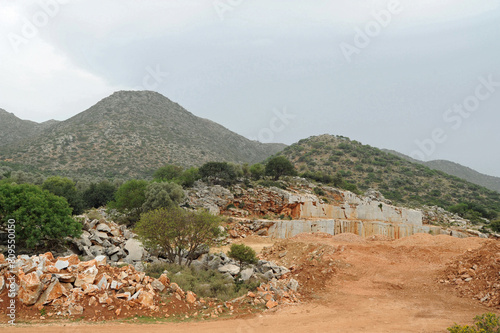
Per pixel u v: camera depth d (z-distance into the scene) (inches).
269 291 721.6
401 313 640.4
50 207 1018.7
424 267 1027.9
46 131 7135.8
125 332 471.2
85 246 1025.5
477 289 758.5
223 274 875.4
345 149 6584.6
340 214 3120.1
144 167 5629.9
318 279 901.8
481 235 2896.2
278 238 2204.7
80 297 535.8
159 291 624.1
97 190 2620.6
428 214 3784.5
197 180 3014.3
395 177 5506.9
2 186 1000.9
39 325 462.6
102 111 7672.2
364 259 1099.9
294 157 6432.1
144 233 1019.3
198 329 513.3
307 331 526.3
